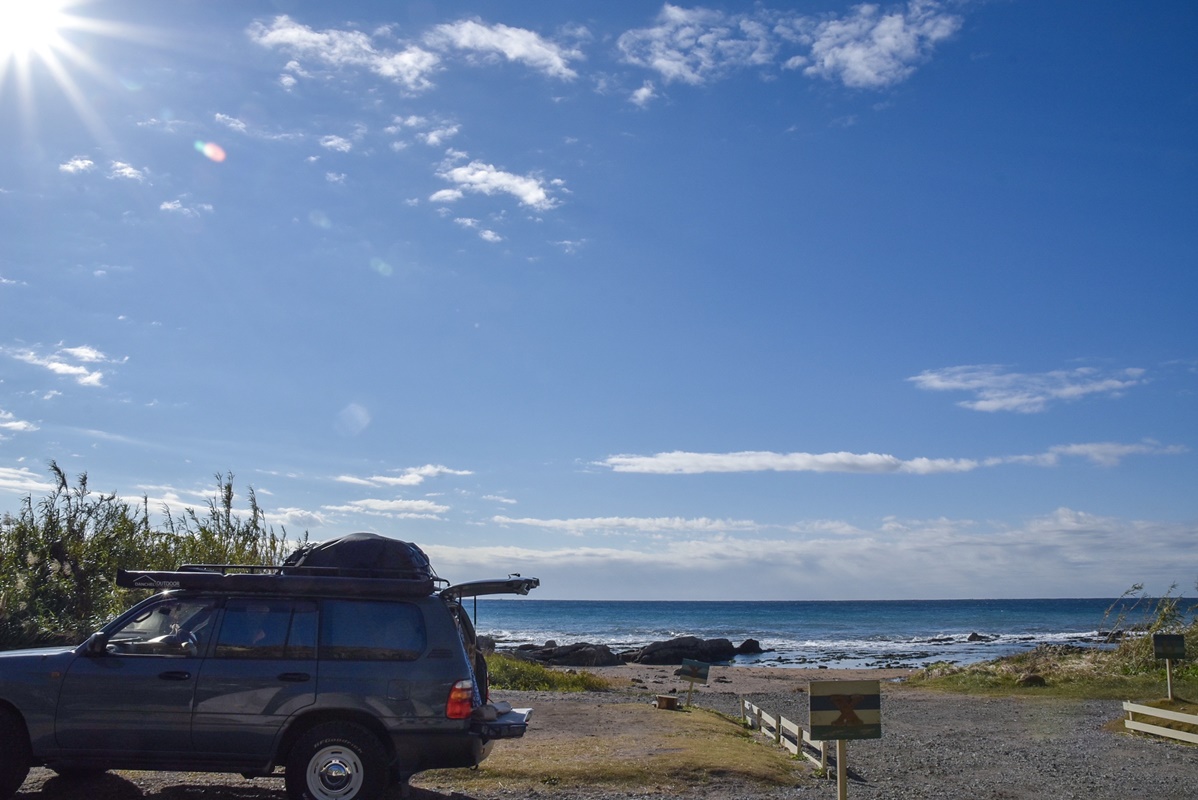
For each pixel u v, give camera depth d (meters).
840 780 8.58
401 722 8.33
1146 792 11.95
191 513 18.11
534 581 9.48
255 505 18.42
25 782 9.45
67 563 16.86
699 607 194.50
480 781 10.67
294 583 8.67
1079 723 19.91
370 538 9.45
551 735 14.14
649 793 10.62
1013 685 28.14
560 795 10.25
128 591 16.91
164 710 8.27
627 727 15.30
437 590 9.09
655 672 44.47
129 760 8.23
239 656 8.45
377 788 8.18
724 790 10.98
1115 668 28.41
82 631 16.03
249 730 8.26
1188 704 19.06
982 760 14.72
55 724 8.23
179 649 8.45
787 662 53.28
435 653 8.54
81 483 18.09
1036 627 94.38
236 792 9.27
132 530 18.23
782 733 15.72
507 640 79.56
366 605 8.72
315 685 8.34
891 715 21.91
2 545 16.77
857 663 51.66
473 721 8.56
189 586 8.70
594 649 51.56
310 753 8.19
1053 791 11.95
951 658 55.00
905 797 11.27
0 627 14.92
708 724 16.25
